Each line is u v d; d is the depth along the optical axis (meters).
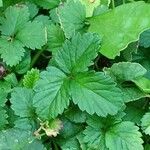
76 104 0.30
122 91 0.30
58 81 0.29
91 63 0.29
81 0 0.34
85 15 0.33
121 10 0.32
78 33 0.29
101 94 0.28
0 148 0.28
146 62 0.34
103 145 0.29
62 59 0.30
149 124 0.30
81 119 0.30
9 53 0.31
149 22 0.31
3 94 0.30
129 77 0.31
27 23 0.32
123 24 0.32
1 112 0.29
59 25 0.34
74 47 0.29
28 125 0.29
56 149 0.31
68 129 0.30
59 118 0.30
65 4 0.33
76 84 0.29
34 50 0.34
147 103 0.32
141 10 0.31
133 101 0.32
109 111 0.28
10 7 0.33
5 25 0.33
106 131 0.30
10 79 0.32
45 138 0.30
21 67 0.32
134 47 0.32
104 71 0.31
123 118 0.31
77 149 0.30
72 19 0.32
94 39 0.29
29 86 0.31
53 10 0.34
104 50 0.31
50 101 0.29
